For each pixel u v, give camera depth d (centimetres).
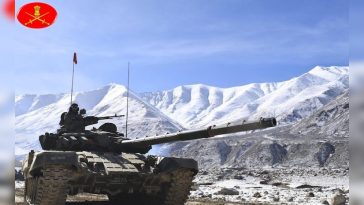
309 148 10806
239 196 2903
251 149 12150
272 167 9619
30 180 1733
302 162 10219
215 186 4119
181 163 1603
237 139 14388
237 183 4575
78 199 2352
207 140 14612
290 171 6719
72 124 1902
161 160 1647
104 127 1973
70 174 1446
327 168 7919
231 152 13288
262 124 1080
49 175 1405
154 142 1597
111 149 1761
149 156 1717
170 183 1659
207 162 12962
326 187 4094
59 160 1396
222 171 7050
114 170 1512
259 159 11206
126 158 1662
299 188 3938
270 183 4531
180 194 1684
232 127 1187
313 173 5928
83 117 1925
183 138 1450
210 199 2569
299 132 13275
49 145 1855
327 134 12050
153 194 1775
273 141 12094
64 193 1457
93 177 1515
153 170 1616
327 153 10262
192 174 1689
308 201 2530
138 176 1583
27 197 1836
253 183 4612
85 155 1611
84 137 1764
